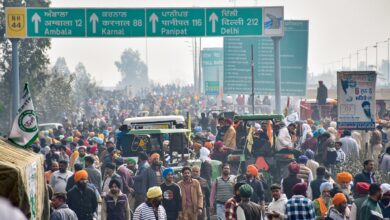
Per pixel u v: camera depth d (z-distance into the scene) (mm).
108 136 67688
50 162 44594
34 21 71375
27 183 12398
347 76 44562
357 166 42469
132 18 72500
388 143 50844
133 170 37781
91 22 72125
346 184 29344
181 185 31500
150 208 26234
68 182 31562
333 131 51469
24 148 14547
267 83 104438
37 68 99938
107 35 72250
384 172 38281
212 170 37562
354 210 25125
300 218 23516
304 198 23656
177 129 40344
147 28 72688
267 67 104375
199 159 39406
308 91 105375
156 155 34875
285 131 39406
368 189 25828
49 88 120438
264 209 30172
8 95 99750
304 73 102938
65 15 71812
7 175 11062
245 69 104812
